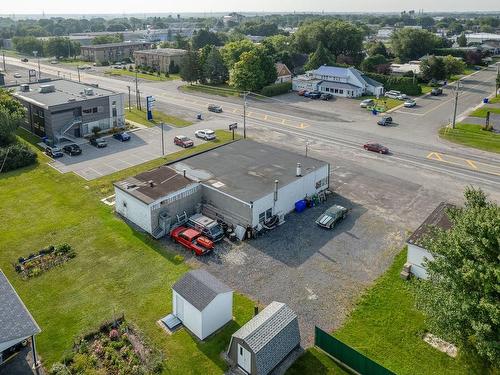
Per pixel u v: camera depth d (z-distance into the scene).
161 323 29.91
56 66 155.50
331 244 39.34
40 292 33.00
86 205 47.06
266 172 47.22
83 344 27.70
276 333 26.33
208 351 27.56
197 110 88.25
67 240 40.09
